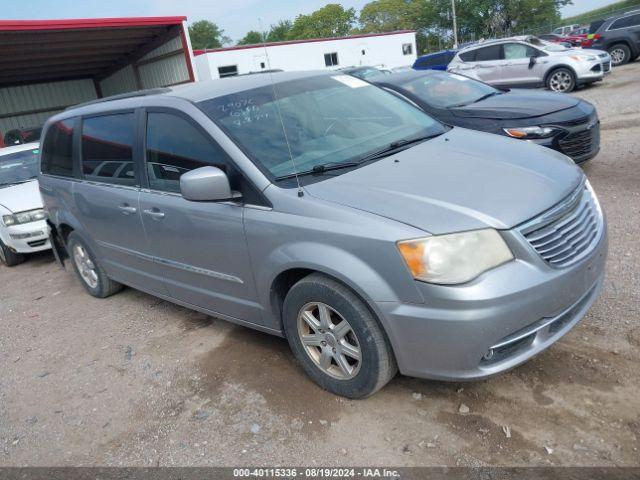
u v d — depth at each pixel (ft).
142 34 56.70
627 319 10.98
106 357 13.48
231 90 12.13
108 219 14.33
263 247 10.07
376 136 11.93
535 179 9.55
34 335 15.84
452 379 8.50
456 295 7.97
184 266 12.37
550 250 8.56
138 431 10.30
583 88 47.91
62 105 74.13
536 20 192.95
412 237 8.23
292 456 8.89
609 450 7.92
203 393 11.10
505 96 22.27
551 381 9.54
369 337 8.98
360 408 9.74
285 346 12.33
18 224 23.04
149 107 12.64
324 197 9.44
